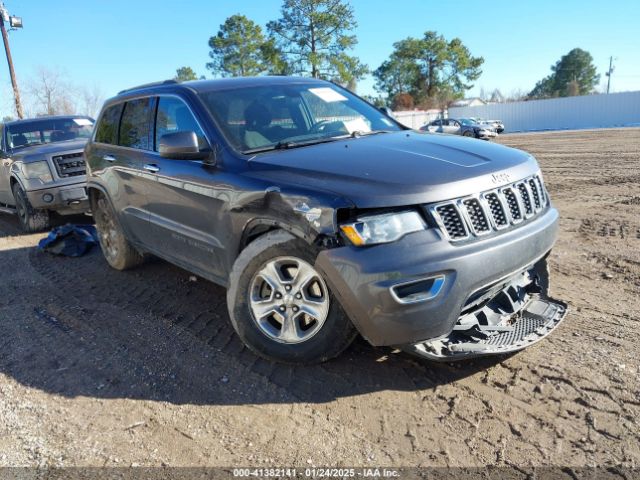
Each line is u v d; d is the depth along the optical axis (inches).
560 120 1691.7
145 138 187.3
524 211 130.6
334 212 114.7
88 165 227.6
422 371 132.6
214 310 179.9
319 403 122.5
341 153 136.4
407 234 112.8
